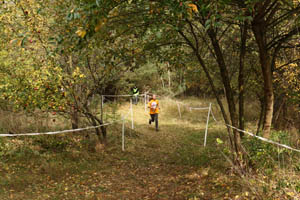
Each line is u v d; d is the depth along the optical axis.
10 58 6.96
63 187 5.36
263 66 5.53
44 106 6.76
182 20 4.80
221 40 8.66
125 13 4.79
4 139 7.32
